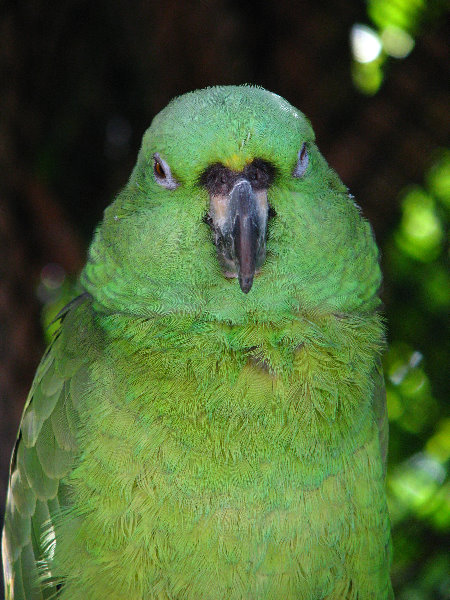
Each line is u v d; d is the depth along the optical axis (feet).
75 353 5.87
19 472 5.96
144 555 5.78
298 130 5.80
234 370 5.80
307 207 5.80
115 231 5.84
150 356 5.81
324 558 5.80
